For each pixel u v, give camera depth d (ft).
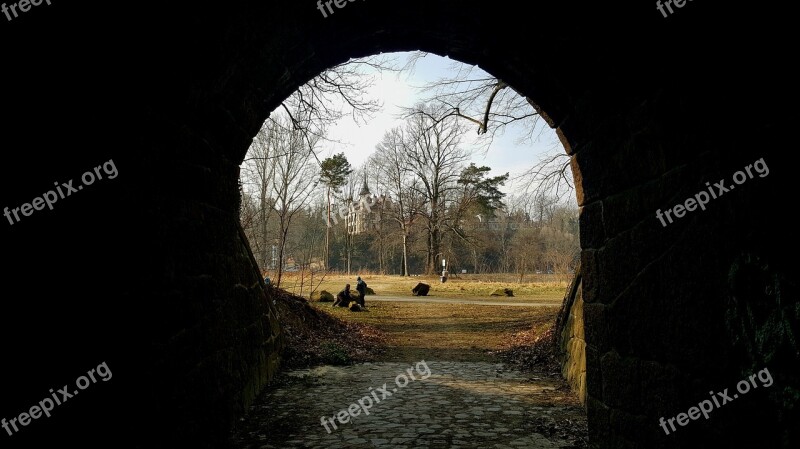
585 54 11.61
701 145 8.82
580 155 14.35
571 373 25.93
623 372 11.72
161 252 11.26
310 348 34.06
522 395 23.67
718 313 8.39
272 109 17.03
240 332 20.02
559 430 18.10
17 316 6.84
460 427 18.57
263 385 24.43
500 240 195.31
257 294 25.50
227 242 16.88
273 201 54.29
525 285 114.21
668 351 9.86
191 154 12.96
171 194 11.82
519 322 53.36
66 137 7.95
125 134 9.66
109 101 9.11
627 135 11.47
